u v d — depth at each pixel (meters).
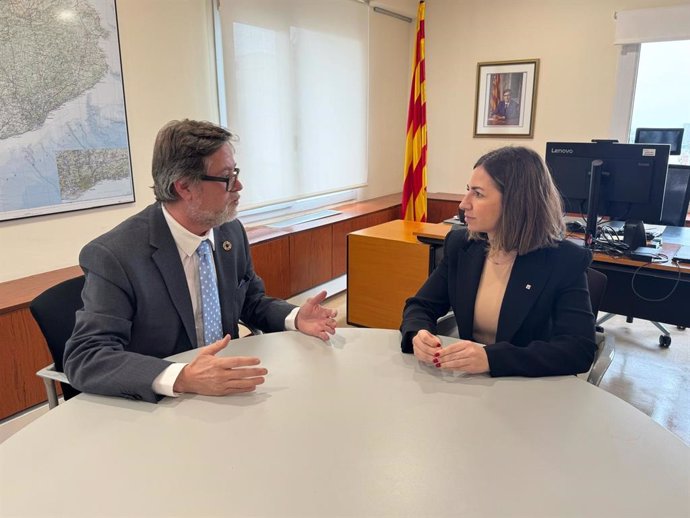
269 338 1.42
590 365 1.25
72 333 1.31
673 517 0.77
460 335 1.55
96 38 2.48
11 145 2.25
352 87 4.35
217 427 0.99
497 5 4.58
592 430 0.98
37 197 2.37
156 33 2.79
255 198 3.56
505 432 0.97
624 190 2.36
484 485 0.83
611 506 0.79
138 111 2.76
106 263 1.26
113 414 1.04
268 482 0.84
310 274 3.69
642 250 2.30
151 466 0.88
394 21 4.79
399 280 3.05
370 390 1.13
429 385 1.15
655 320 2.30
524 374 1.19
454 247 1.59
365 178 4.74
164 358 1.32
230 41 3.16
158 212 1.38
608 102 4.25
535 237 1.39
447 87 5.01
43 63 2.30
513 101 4.66
